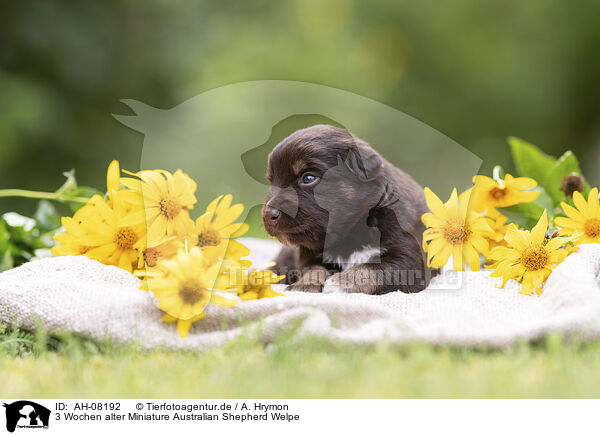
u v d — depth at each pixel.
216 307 1.11
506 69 3.67
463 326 1.09
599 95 3.65
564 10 3.66
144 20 3.05
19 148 2.80
